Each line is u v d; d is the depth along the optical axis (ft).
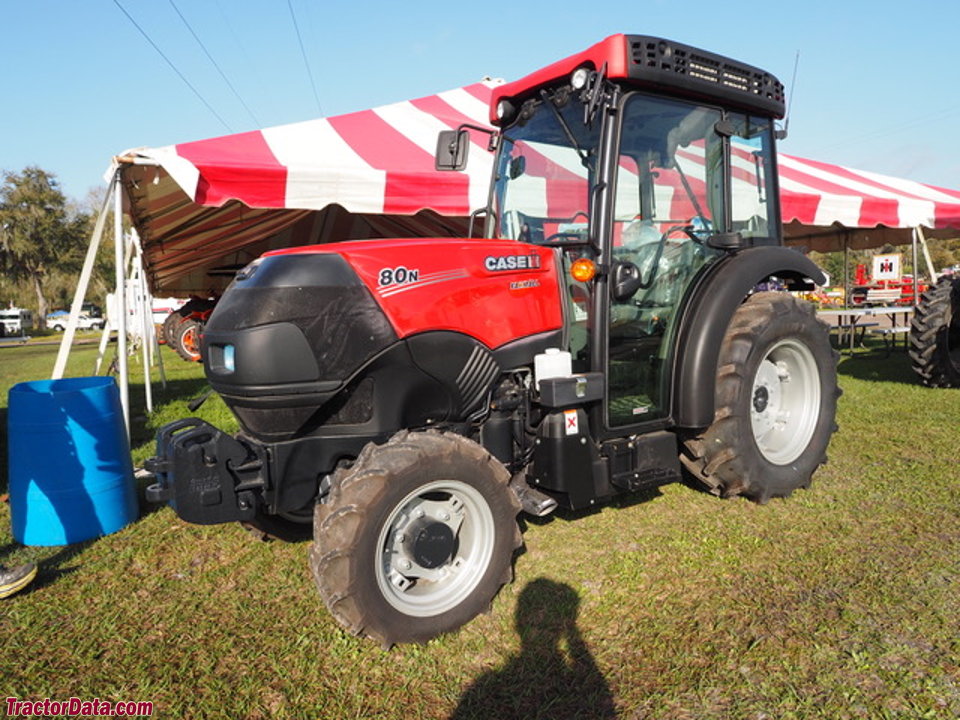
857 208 24.31
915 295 28.04
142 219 20.52
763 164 11.87
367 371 8.13
